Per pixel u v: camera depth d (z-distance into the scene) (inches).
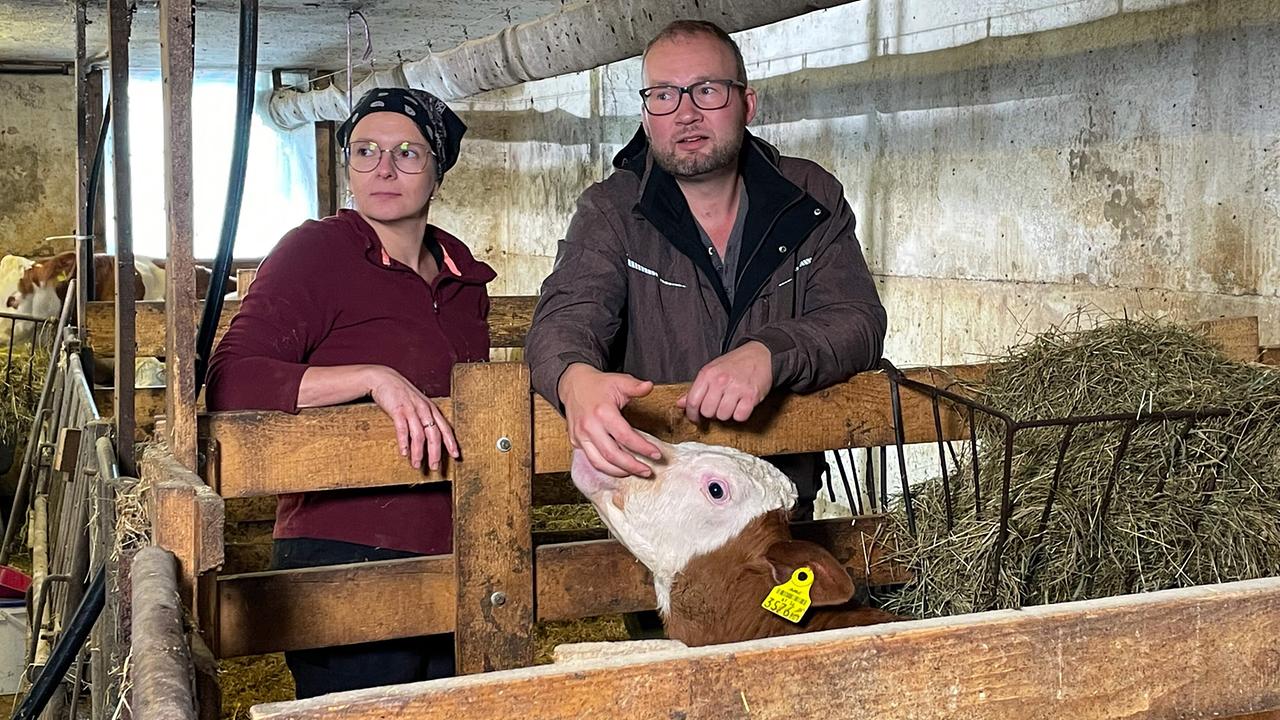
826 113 219.9
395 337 97.3
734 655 42.5
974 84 180.9
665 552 80.4
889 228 204.2
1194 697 49.0
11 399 261.0
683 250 96.6
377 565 88.0
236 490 83.4
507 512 89.4
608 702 41.1
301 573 85.9
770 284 98.3
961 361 187.8
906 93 197.2
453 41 330.6
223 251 79.6
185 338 76.6
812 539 97.3
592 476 82.7
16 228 377.4
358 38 323.6
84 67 219.9
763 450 93.8
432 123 100.0
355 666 94.5
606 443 78.7
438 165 101.1
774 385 87.4
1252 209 135.3
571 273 94.3
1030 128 170.2
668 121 93.0
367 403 86.8
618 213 96.3
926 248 194.9
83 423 154.8
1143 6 149.6
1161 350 94.3
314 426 84.7
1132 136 152.3
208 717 56.7
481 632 89.7
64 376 201.5
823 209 98.3
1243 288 137.1
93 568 107.3
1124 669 47.9
